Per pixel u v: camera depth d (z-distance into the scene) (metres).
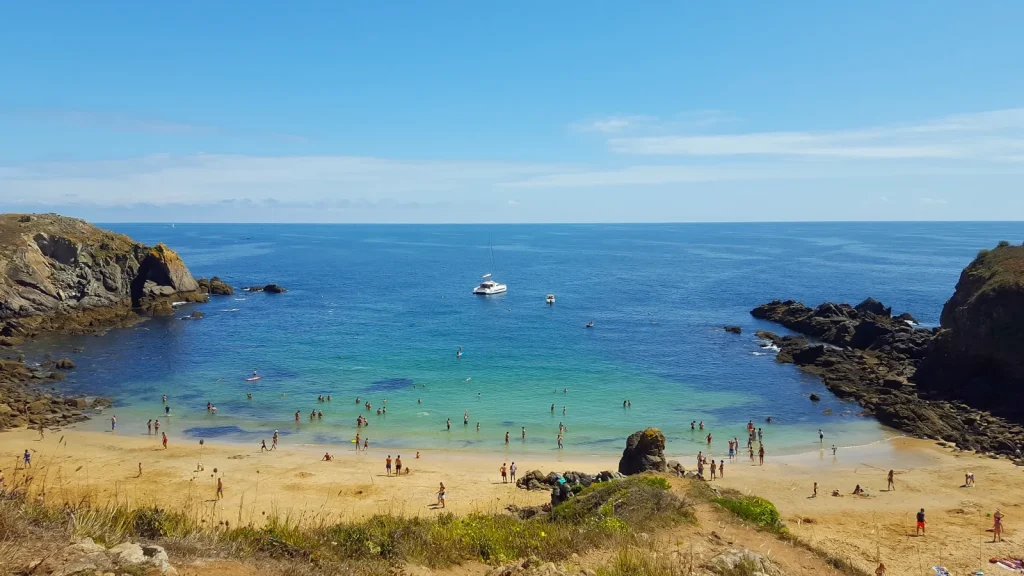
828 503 37.00
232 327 94.19
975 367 58.09
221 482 37.44
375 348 81.62
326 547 14.02
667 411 57.91
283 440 49.25
